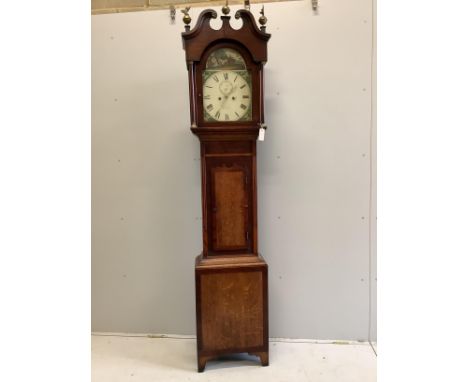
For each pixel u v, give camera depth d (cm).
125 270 194
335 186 185
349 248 187
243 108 157
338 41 180
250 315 163
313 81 182
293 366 167
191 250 192
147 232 192
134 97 188
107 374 162
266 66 182
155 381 157
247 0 154
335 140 183
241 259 163
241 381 156
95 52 188
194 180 189
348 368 165
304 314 190
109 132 190
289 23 181
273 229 188
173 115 188
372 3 178
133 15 186
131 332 196
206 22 150
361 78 180
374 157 183
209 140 159
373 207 184
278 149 185
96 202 192
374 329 188
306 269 188
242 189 162
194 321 194
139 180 191
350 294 188
